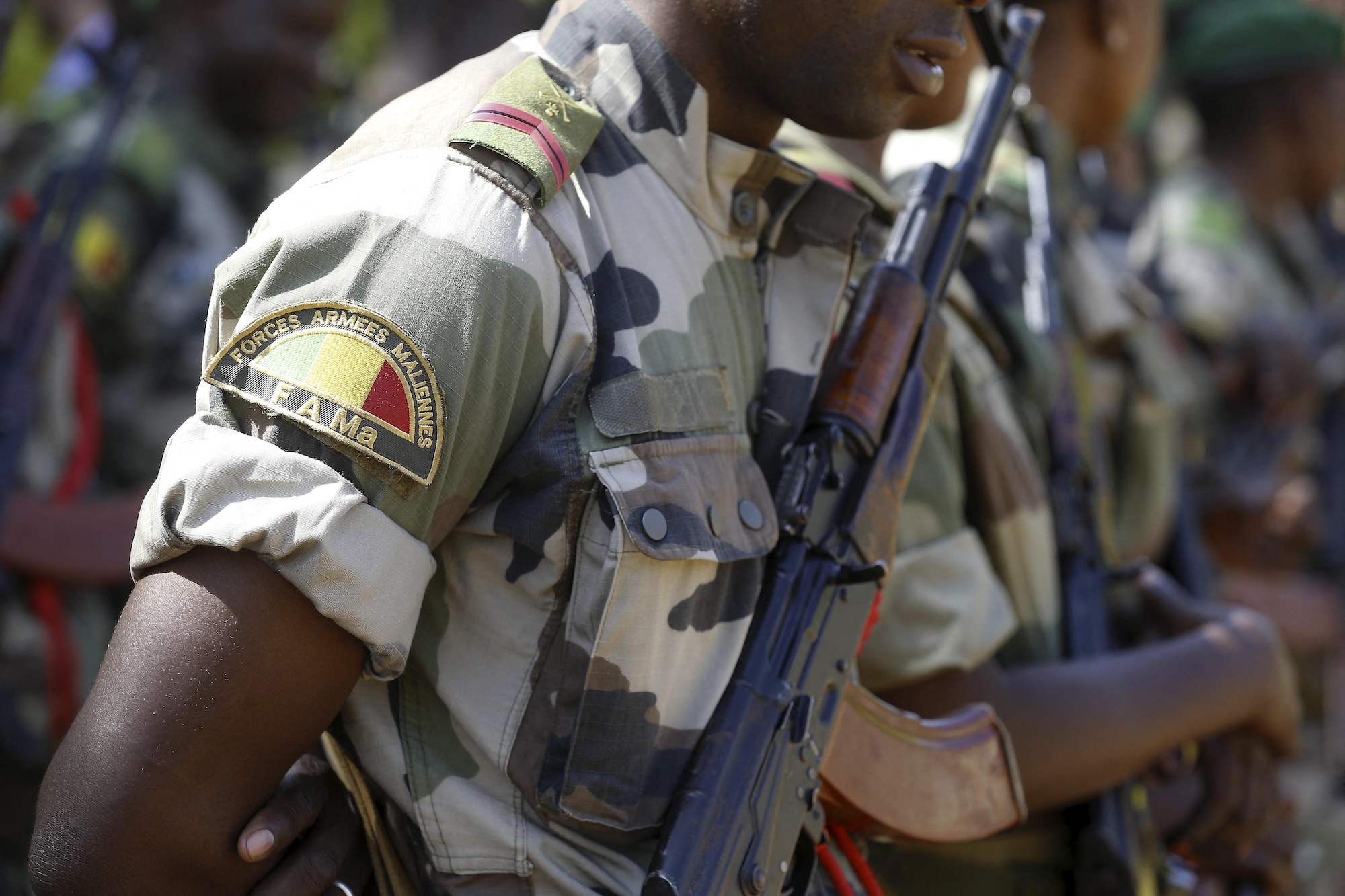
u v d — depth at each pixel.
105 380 5.46
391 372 1.91
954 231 2.75
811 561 2.34
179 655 1.86
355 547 1.87
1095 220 7.02
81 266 5.22
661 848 2.06
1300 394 6.64
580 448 2.04
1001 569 3.36
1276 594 6.51
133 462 5.48
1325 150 7.52
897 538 2.95
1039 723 3.12
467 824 2.10
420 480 1.91
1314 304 7.64
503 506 2.09
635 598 2.03
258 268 2.00
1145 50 4.62
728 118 2.34
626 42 2.27
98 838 1.86
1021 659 3.38
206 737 1.86
